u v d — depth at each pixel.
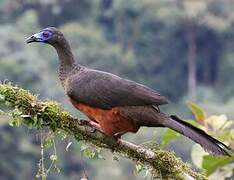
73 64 7.44
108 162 29.73
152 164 6.75
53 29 7.52
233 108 37.19
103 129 6.96
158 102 6.89
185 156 28.30
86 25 44.66
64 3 44.66
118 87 6.99
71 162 28.61
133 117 6.89
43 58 36.62
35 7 43.62
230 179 7.37
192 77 44.94
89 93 7.05
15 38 36.16
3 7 42.59
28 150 29.16
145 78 44.28
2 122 28.77
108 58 41.84
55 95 32.56
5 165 28.61
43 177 6.59
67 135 6.66
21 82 32.88
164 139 7.35
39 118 6.54
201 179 6.86
